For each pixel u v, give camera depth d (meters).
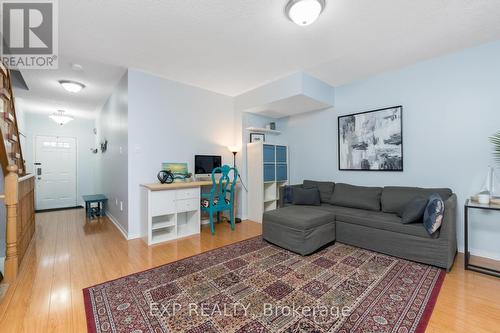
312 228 2.75
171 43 2.57
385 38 2.48
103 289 1.95
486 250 2.62
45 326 1.51
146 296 1.85
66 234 3.54
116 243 3.12
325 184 3.92
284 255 2.68
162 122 3.61
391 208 3.03
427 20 2.16
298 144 4.63
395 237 2.60
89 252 2.79
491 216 2.59
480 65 2.62
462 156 2.76
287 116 4.84
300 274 2.21
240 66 3.19
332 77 3.59
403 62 3.08
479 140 2.64
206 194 3.69
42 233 3.60
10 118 2.35
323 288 1.96
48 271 2.29
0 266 2.20
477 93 2.65
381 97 3.44
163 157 3.63
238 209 4.52
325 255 2.68
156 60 3.00
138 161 3.38
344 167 3.88
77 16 2.08
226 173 3.77
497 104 2.53
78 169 6.11
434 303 1.75
